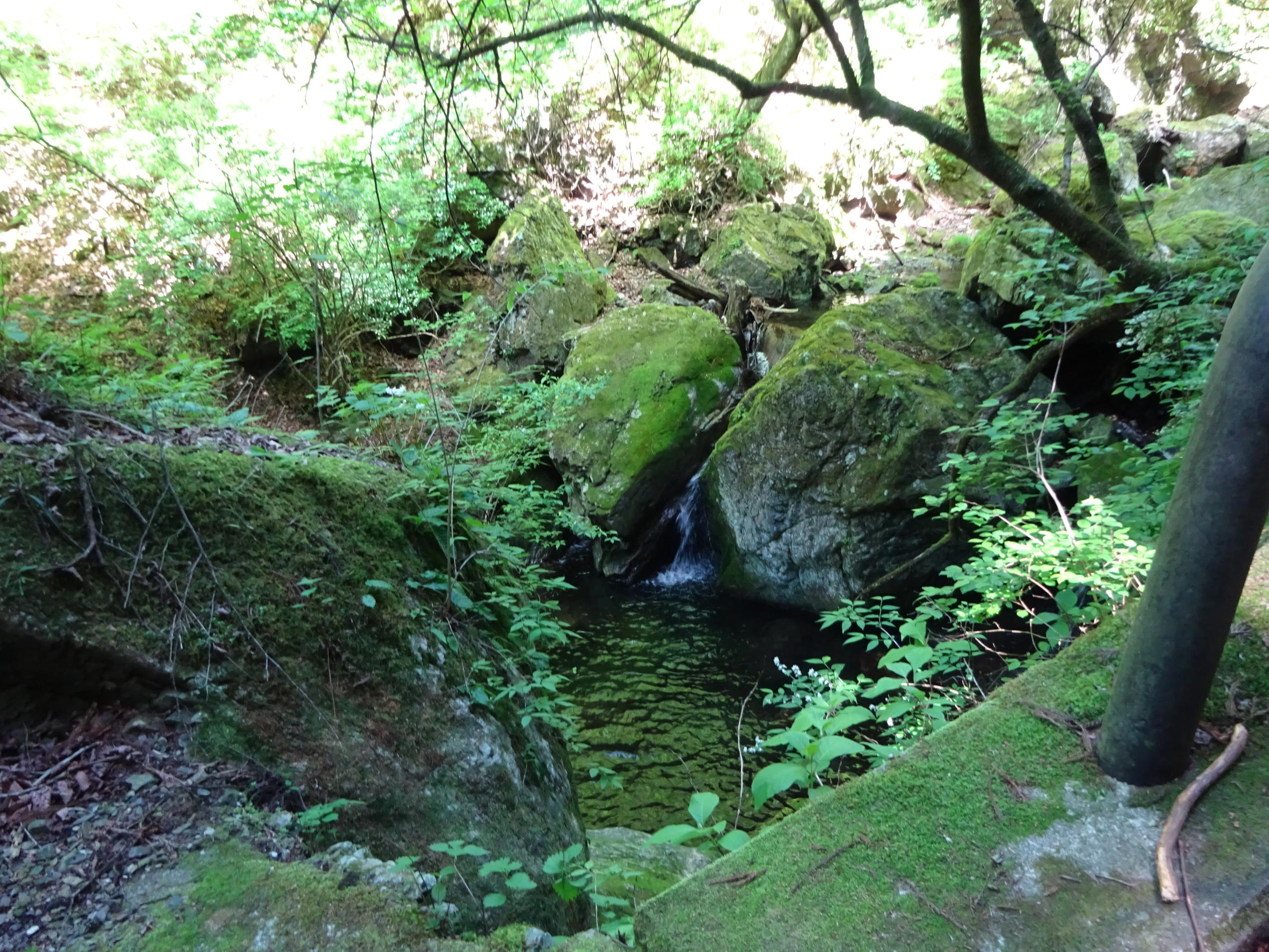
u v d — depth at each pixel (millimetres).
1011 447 5512
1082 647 1731
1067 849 1359
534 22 4742
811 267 11852
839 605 7227
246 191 6762
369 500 2939
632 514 8258
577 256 10609
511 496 5164
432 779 2562
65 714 2139
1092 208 8172
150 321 7098
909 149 12727
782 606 7707
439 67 3564
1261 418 1166
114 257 7191
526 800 2865
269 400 7922
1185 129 12031
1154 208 8031
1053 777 1484
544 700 3305
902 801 1513
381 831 2342
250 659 2344
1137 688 1372
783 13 7727
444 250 8242
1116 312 4754
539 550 8172
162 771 2092
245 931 1715
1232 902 1214
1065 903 1280
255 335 7832
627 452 8242
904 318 7879
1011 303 7375
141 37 6797
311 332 7551
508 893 2496
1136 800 1404
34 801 1943
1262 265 1182
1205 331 4082
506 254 9703
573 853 2189
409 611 2818
